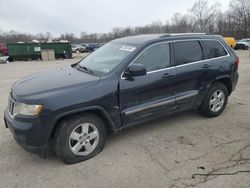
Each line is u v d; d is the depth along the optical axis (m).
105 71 4.00
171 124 4.98
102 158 3.76
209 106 5.15
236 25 71.75
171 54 4.48
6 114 3.79
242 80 9.55
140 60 4.11
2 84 10.41
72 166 3.58
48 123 3.33
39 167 3.56
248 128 4.77
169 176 3.30
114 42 4.94
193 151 3.93
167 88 4.39
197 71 4.75
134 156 3.81
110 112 3.81
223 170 3.42
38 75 4.38
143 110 4.15
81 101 3.49
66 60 30.34
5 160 3.74
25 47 32.03
